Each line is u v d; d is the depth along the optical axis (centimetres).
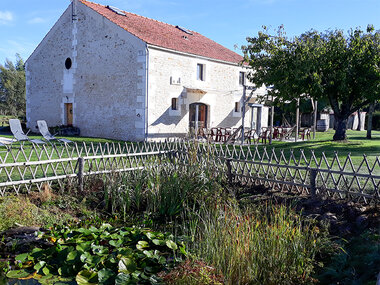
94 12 1852
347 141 1575
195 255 363
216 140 1708
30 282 351
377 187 541
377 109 3866
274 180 658
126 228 470
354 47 1411
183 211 566
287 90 1493
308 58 1368
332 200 569
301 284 339
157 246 429
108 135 1838
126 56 1723
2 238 433
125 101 1745
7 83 4288
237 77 2220
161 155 828
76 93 1994
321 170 592
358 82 1455
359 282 330
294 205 568
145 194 617
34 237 438
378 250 375
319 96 1527
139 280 350
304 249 380
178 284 317
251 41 1537
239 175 714
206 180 626
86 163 877
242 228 392
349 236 449
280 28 1491
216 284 304
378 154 1108
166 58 1748
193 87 1917
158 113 1731
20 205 518
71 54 2005
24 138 1084
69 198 616
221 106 2119
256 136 2073
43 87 2198
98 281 347
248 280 335
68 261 378
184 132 1891
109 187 615
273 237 376
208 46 2195
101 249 402
